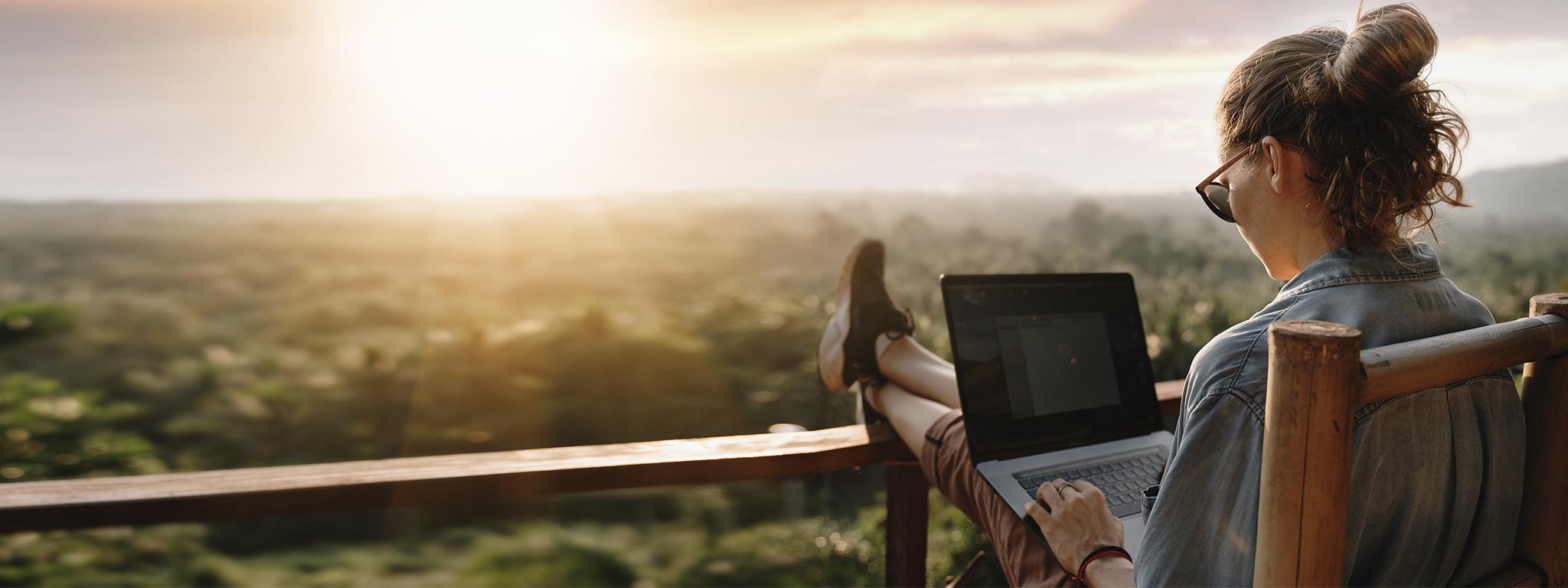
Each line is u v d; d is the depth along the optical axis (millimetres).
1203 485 830
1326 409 686
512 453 1595
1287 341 697
